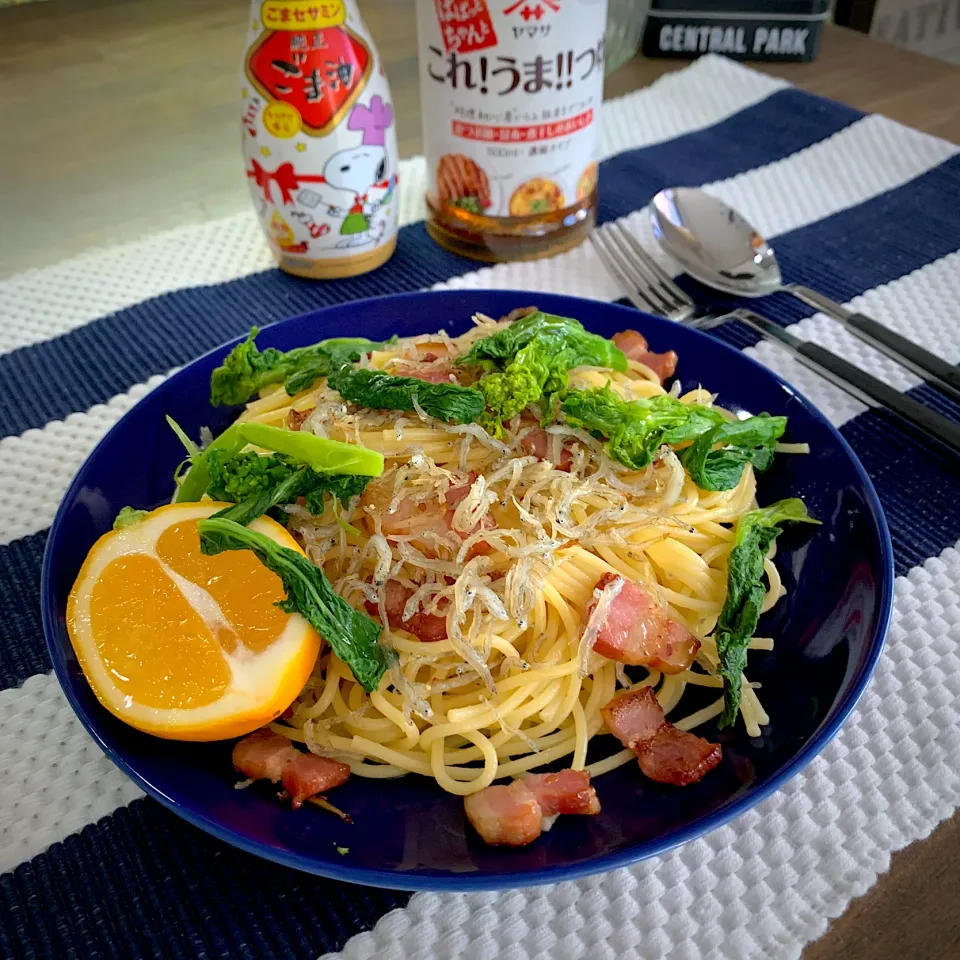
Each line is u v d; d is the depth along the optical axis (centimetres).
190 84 53
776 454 27
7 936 19
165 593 22
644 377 29
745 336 33
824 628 22
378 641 23
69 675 21
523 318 28
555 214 37
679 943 19
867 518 23
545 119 34
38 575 27
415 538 24
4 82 54
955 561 26
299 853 18
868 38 55
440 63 34
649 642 23
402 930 19
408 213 42
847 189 41
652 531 26
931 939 18
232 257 39
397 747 23
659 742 21
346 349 28
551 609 25
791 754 20
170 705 20
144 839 21
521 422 26
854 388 29
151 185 44
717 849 20
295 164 34
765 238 39
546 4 32
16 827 21
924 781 21
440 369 27
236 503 24
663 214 38
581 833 20
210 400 28
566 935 19
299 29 32
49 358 34
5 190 44
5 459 30
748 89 48
